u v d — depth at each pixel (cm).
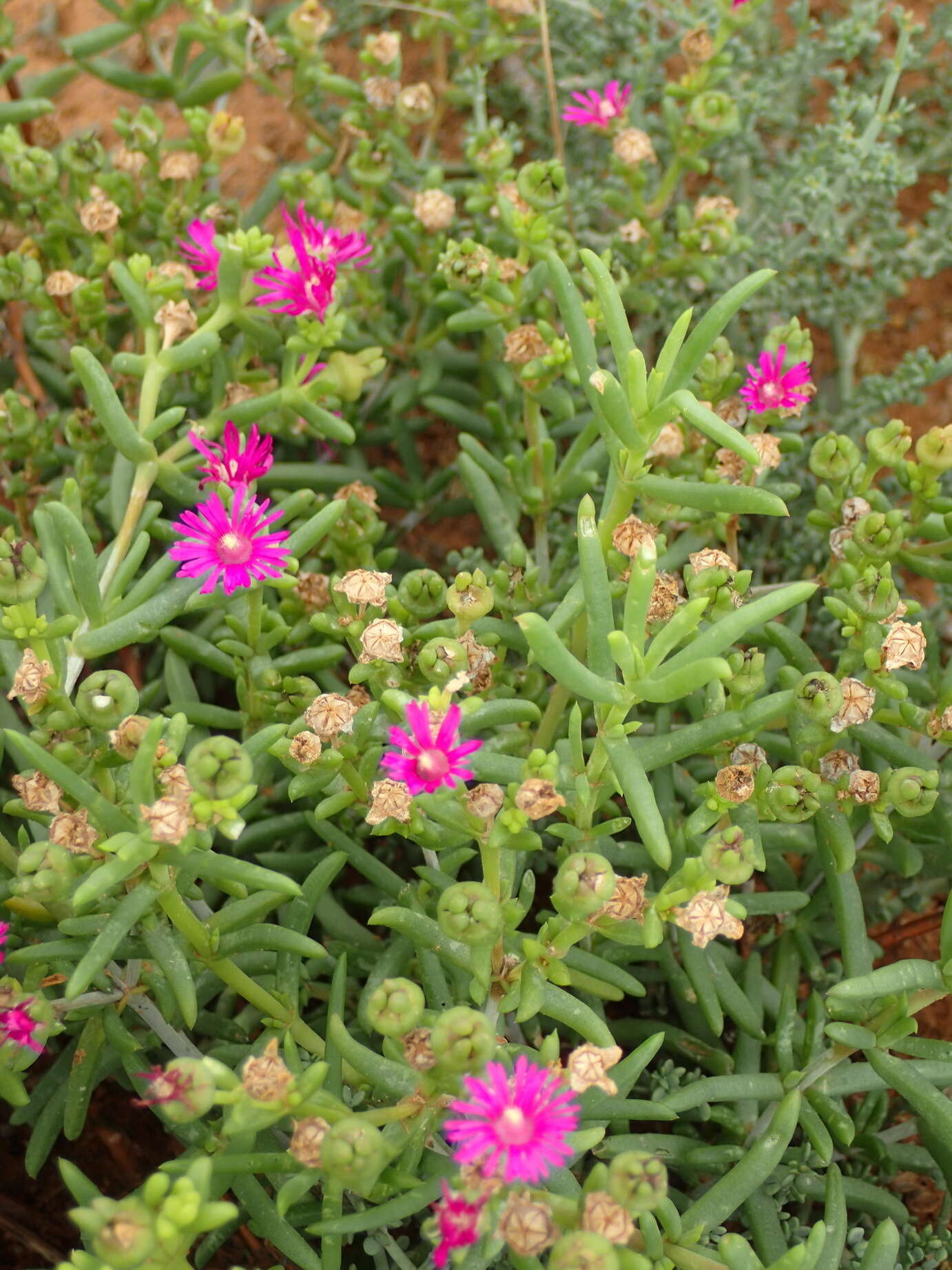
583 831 21
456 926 18
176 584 24
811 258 38
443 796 19
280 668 27
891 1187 29
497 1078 17
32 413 31
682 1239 20
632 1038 28
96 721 19
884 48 46
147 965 23
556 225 34
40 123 37
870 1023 22
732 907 19
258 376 31
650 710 31
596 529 22
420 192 34
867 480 27
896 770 22
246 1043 26
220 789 18
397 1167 20
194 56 46
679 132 33
